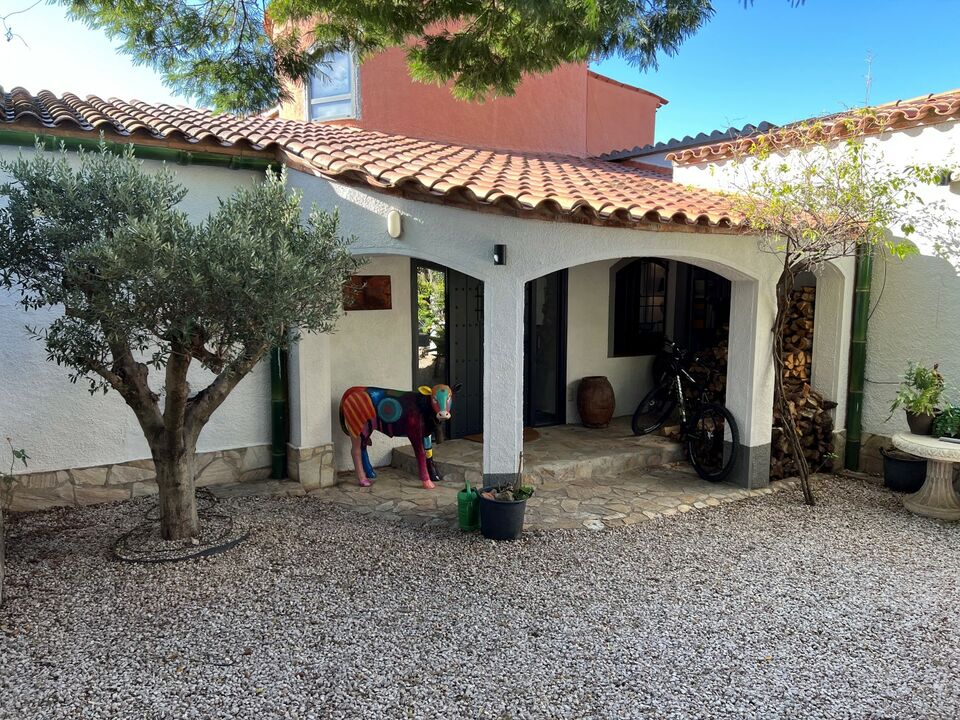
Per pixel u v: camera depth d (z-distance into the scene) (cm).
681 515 646
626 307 1023
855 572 518
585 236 605
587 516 635
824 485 757
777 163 802
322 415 715
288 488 693
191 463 537
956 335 708
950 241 700
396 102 1001
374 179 596
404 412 706
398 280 800
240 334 438
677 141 1033
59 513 609
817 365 827
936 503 649
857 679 373
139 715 330
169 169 577
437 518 621
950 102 674
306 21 679
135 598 450
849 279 791
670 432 861
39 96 771
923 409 664
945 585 496
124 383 490
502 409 596
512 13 589
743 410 729
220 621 423
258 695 348
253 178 682
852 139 655
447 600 457
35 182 426
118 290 401
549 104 1156
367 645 398
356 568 507
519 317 591
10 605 437
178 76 643
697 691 359
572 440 863
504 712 338
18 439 602
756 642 411
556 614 441
